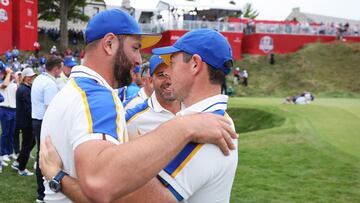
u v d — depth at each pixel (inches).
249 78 1298.0
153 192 56.9
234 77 1244.5
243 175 253.1
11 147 296.5
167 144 53.2
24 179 241.1
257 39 1464.1
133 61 68.8
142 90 134.8
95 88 60.4
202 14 1558.8
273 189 224.7
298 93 1188.5
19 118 240.4
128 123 112.7
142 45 78.2
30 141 247.6
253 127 567.2
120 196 51.3
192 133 55.5
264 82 1274.6
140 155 51.1
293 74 1306.6
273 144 338.6
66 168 60.4
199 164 57.5
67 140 59.1
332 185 231.3
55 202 62.9
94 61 67.0
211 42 63.2
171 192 57.5
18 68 849.5
